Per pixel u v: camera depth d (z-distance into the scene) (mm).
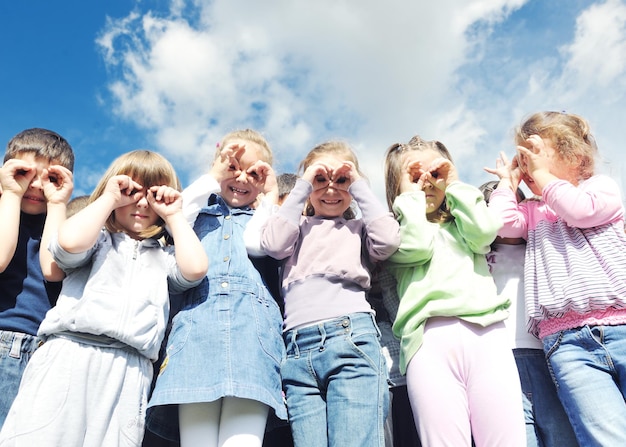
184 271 2199
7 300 2316
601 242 2389
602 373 2164
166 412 2197
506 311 2398
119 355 2020
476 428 2146
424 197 2643
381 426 2062
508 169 2904
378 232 2451
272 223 2438
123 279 2150
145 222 2377
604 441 2035
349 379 2129
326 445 2092
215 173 2703
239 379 2031
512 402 2131
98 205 2176
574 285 2283
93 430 1860
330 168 2625
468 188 2578
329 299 2320
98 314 2004
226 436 2018
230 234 2535
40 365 1941
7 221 2297
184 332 2188
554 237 2529
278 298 2611
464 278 2434
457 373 2234
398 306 2697
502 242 2809
